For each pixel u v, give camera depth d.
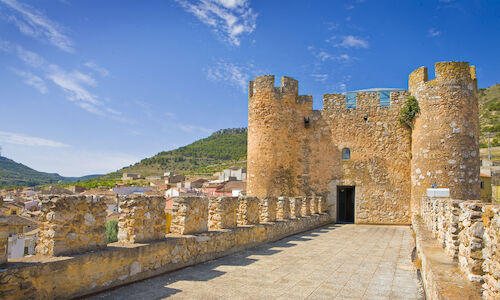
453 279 5.17
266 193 24.84
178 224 10.15
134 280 7.77
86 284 6.61
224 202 12.33
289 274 9.29
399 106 25.05
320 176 26.20
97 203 7.32
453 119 21.17
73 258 6.36
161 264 8.62
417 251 11.80
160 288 7.54
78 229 6.88
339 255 12.38
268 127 25.36
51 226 6.47
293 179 25.92
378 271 9.88
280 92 25.98
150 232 8.76
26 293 5.54
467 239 5.17
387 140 25.14
